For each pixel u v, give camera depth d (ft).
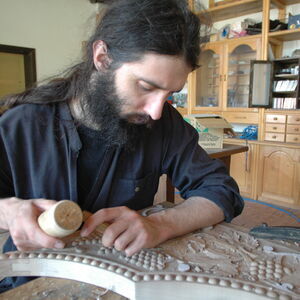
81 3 13.09
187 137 2.96
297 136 8.74
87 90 2.29
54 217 1.65
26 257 1.92
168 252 2.03
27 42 11.84
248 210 8.91
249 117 9.65
